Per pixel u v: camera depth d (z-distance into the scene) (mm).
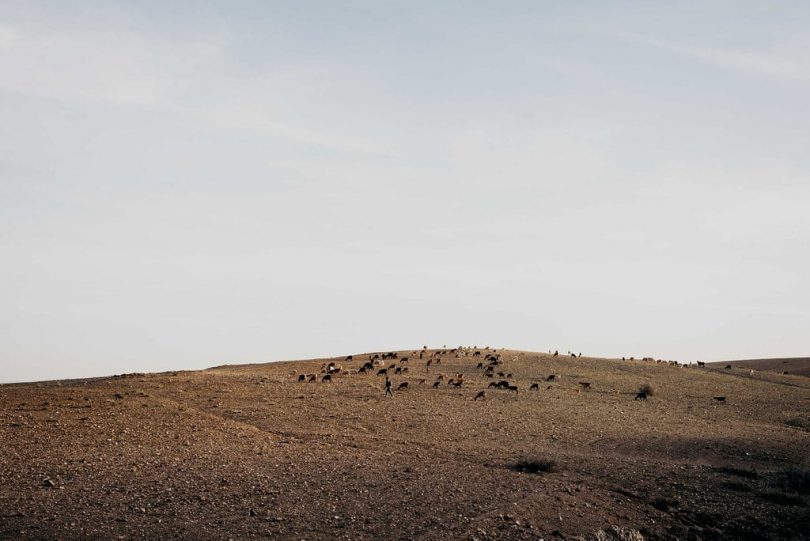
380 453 33438
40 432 35656
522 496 24750
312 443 36344
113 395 50500
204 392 55688
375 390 62594
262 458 31094
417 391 62969
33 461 28750
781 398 69625
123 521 20797
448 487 25844
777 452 37562
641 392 66625
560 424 46500
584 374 84438
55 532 19516
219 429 39344
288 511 22406
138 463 28953
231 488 25047
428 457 32781
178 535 19688
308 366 90375
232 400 52281
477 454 34031
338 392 60250
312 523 21219
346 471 28422
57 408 43438
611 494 26516
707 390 74688
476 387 67438
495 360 89188
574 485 27250
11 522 20250
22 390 52781
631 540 22281
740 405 63062
